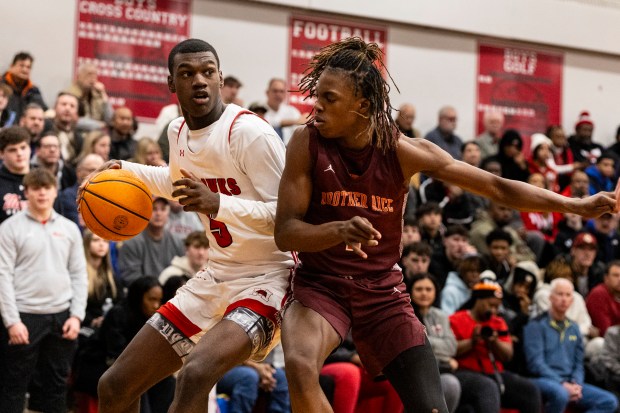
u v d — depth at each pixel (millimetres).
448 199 8820
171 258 7039
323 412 3105
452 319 6605
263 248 3576
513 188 3420
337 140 3336
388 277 3436
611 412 6996
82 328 6289
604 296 7879
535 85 11805
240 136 3520
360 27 10766
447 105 11273
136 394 3715
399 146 3340
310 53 10477
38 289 5730
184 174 3354
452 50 11305
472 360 6523
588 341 7605
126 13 9562
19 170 6332
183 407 3256
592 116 12156
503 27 11500
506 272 7926
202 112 3555
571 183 9984
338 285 3363
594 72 12164
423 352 3332
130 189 3746
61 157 7277
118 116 8172
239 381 6012
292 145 3330
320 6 10445
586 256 8344
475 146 9555
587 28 11992
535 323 7113
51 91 9211
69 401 6246
